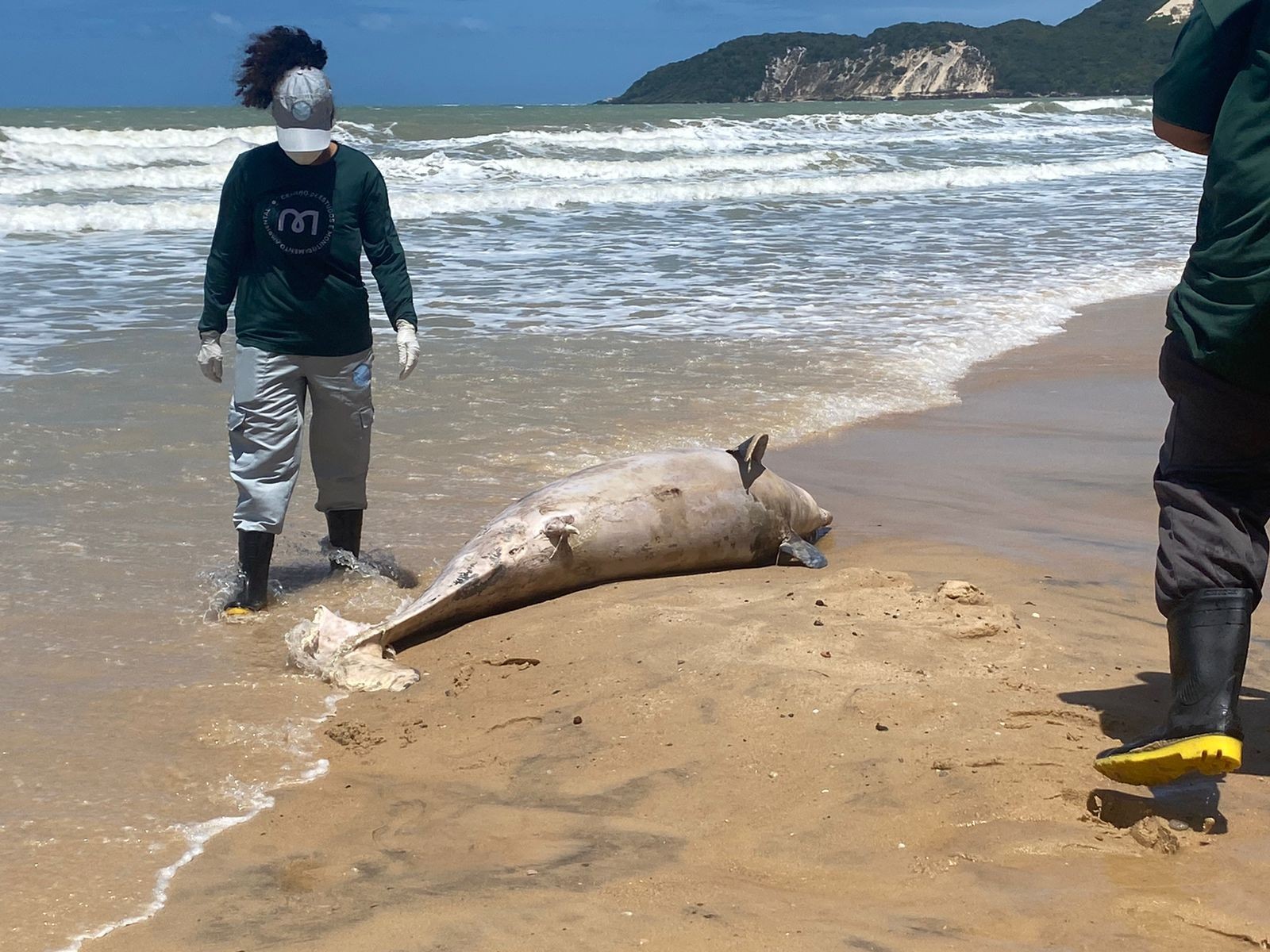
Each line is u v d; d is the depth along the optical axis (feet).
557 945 8.43
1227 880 9.12
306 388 17.83
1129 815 10.31
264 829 10.84
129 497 21.21
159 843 10.56
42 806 11.22
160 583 17.66
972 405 28.89
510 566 16.55
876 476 23.40
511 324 36.42
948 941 8.36
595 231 59.67
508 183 80.84
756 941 8.41
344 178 17.12
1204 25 9.96
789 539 18.89
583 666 14.11
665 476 18.13
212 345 17.52
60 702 13.67
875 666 13.51
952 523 20.58
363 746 12.77
